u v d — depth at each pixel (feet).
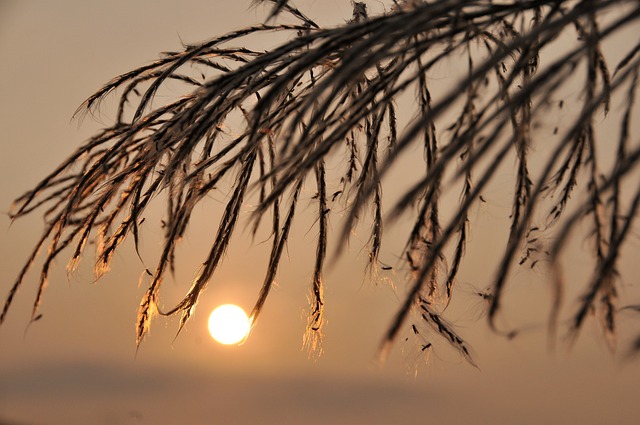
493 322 4.36
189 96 8.43
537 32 4.92
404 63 6.57
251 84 7.61
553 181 6.89
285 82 6.21
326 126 6.60
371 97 6.50
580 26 6.25
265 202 6.06
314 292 8.70
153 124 8.31
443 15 5.82
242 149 7.65
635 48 6.52
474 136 4.93
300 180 8.30
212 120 7.52
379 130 7.65
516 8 5.99
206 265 8.12
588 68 5.93
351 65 5.48
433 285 7.71
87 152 8.86
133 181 8.25
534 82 4.74
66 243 8.43
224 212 8.10
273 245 8.46
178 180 8.25
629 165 4.51
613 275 5.02
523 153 6.55
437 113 4.53
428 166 7.01
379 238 8.01
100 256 8.54
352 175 8.50
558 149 4.47
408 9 6.11
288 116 7.54
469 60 6.33
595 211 5.12
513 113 5.56
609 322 5.08
